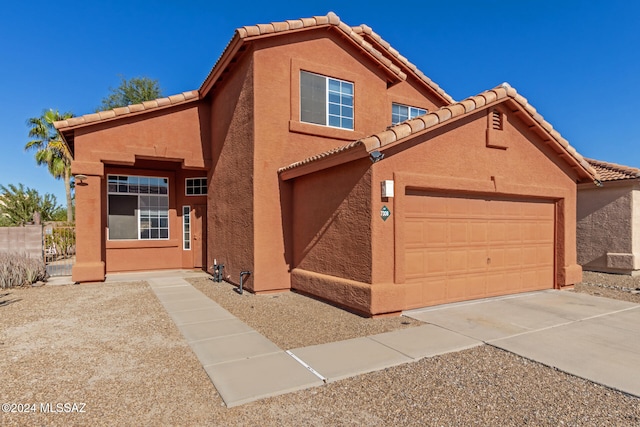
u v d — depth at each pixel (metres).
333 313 7.84
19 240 13.45
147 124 12.48
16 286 11.07
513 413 3.93
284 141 10.27
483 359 5.39
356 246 7.73
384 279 7.43
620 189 14.07
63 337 6.39
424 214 8.20
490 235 9.32
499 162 9.20
